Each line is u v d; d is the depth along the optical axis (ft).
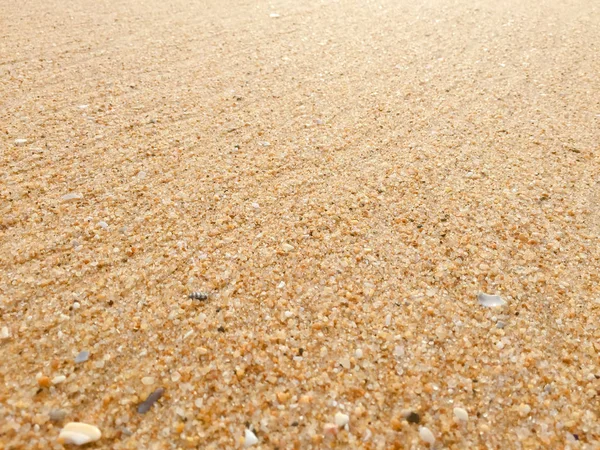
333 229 0.67
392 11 1.64
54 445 0.41
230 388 0.47
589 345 0.52
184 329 0.52
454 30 1.45
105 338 0.51
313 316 0.54
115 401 0.45
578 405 0.46
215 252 0.62
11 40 1.23
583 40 1.36
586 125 0.93
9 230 0.64
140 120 0.91
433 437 0.44
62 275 0.58
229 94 1.02
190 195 0.72
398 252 0.63
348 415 0.45
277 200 0.72
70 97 0.98
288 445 0.43
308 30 1.43
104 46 1.24
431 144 0.86
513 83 1.10
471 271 0.61
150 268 0.60
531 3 1.73
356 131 0.90
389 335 0.52
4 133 0.84
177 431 0.43
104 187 0.73
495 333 0.53
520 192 0.74
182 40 1.31
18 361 0.48
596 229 0.67
